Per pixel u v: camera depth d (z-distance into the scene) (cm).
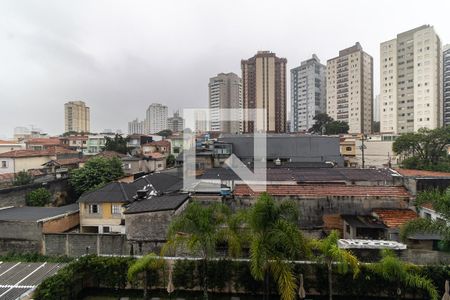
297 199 1517
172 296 1234
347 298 1162
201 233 1039
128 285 1266
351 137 4969
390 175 1836
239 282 1205
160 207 1459
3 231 1545
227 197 1543
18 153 3416
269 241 945
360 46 7544
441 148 3372
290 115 9388
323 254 1071
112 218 1805
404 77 6419
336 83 7975
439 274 1073
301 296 1127
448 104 6706
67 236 1486
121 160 3206
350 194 1514
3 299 1005
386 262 996
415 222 1027
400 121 6500
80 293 1245
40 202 2189
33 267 1230
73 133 8275
